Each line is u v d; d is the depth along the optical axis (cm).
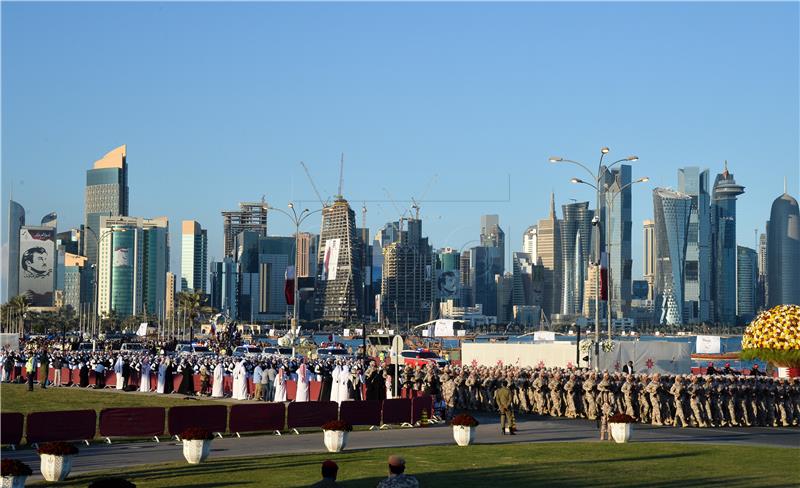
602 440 3750
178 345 14575
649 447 3484
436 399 4553
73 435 3566
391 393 5381
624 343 6000
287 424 4022
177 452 3362
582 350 6166
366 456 3177
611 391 4588
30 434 3466
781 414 4547
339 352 12812
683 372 6112
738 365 9750
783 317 5303
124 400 5859
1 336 10769
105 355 9206
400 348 4884
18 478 2336
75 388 7075
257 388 5900
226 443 3638
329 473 1864
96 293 12388
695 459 3161
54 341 16550
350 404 4206
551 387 4797
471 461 3055
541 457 3162
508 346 6700
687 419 4459
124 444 3606
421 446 3534
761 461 3127
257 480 2634
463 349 7031
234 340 17625
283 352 12538
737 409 4497
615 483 2638
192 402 5756
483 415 4888
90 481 2641
